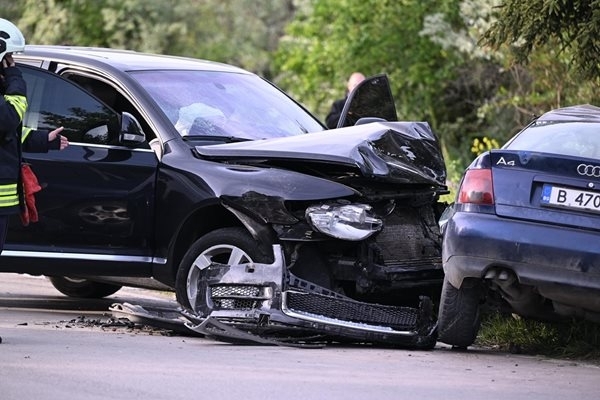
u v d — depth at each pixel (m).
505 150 17.16
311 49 60.69
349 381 14.71
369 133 19.25
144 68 20.73
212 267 18.14
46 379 14.00
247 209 18.11
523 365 16.86
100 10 73.38
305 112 22.31
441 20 51.56
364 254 18.31
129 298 24.12
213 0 81.75
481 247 16.72
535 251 16.47
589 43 23.20
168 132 19.53
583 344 17.98
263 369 15.27
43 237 19.56
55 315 20.78
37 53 20.77
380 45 56.94
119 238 19.36
